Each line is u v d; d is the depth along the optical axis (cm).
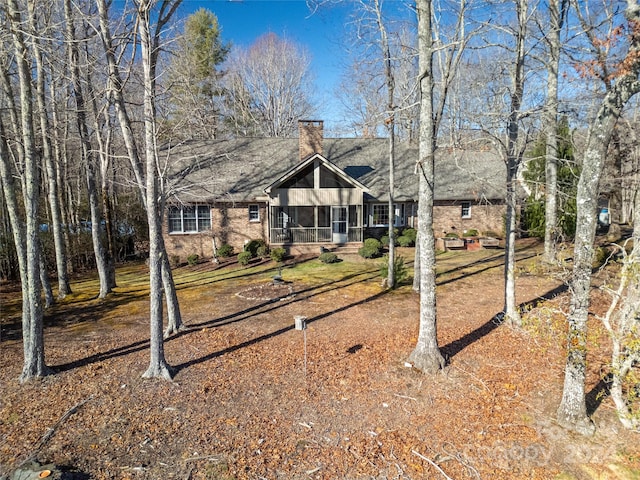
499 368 854
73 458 588
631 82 578
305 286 1608
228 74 3791
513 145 1049
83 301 1494
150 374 843
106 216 1669
